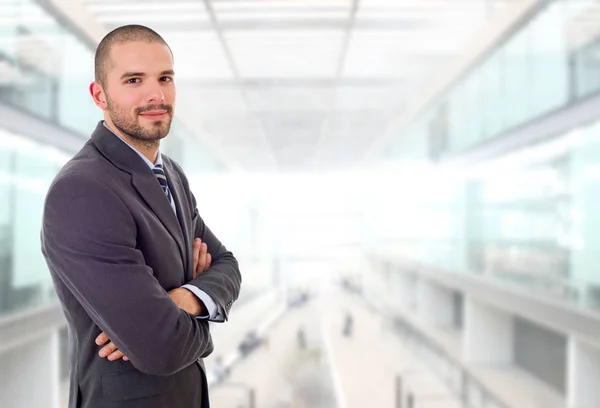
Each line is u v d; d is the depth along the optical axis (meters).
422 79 16.77
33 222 10.33
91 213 1.80
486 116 16.34
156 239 1.97
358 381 22.55
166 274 2.01
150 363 1.81
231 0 9.96
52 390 10.55
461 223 20.09
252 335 29.22
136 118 1.98
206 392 2.25
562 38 10.27
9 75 8.49
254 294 44.09
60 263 1.80
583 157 11.30
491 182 16.73
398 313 35.22
